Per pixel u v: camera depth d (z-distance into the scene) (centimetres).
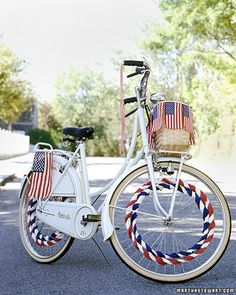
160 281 420
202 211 421
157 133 419
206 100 3011
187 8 2205
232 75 2414
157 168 430
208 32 2262
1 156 2633
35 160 489
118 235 444
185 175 428
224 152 2870
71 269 467
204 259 448
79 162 477
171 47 2552
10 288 412
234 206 925
